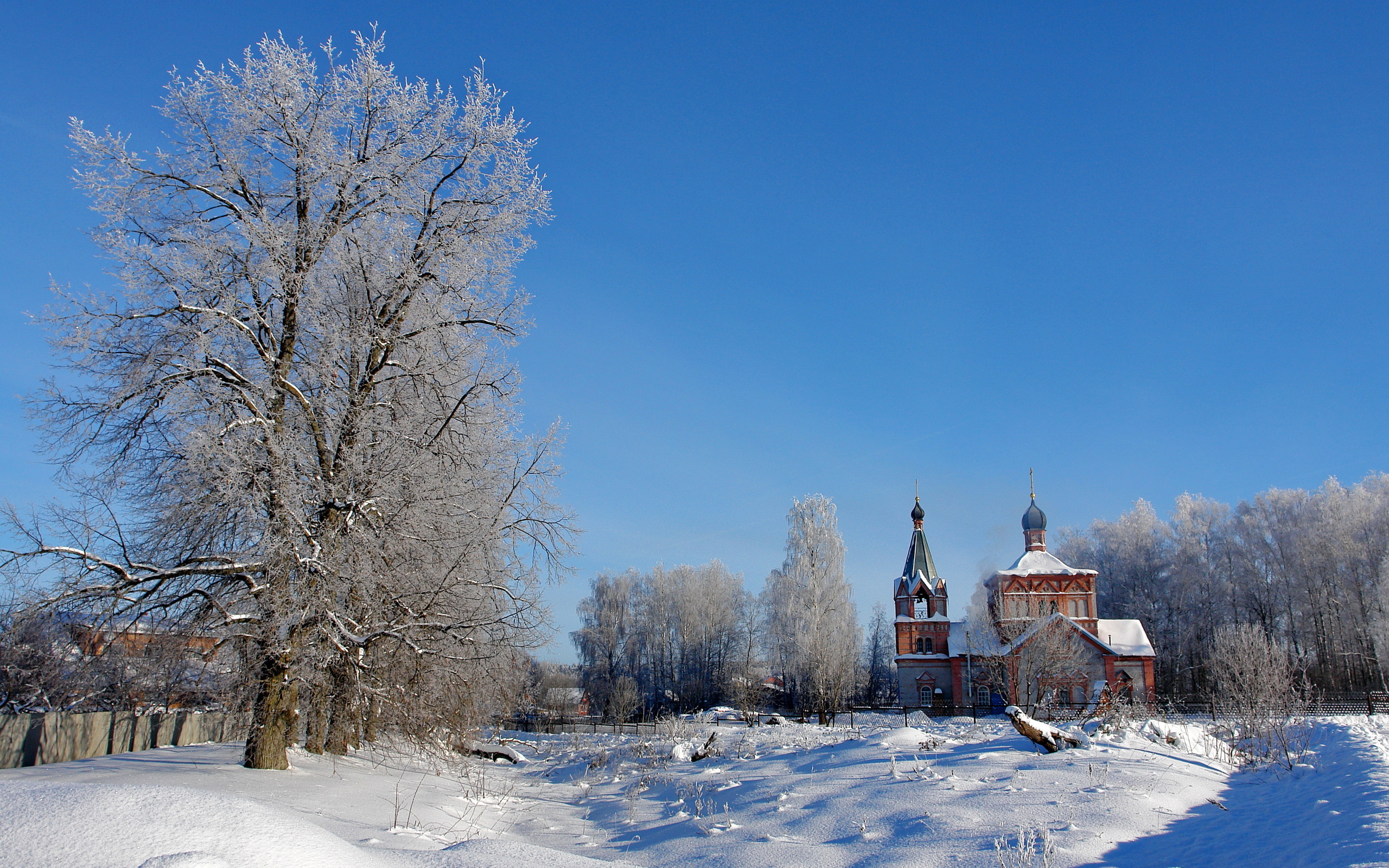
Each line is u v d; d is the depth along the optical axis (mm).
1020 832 9500
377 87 17500
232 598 14773
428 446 17375
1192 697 63375
